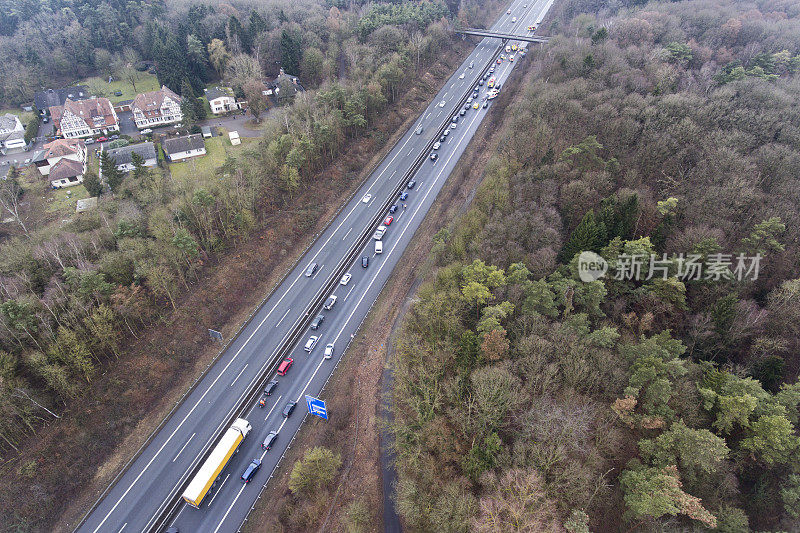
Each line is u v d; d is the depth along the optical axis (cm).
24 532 6738
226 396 8488
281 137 12275
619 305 8244
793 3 19288
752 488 6562
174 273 9769
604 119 11806
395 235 11812
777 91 11769
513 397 6638
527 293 8075
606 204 9250
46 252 9300
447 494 6141
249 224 11025
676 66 14525
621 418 6394
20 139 16562
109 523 6825
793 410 6444
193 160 14450
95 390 8169
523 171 10994
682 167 10600
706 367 7244
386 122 15850
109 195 12556
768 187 9875
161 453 7675
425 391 7169
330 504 6944
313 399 7431
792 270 8238
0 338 7781
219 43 18612
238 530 6725
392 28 17975
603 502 6291
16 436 7438
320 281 10669
